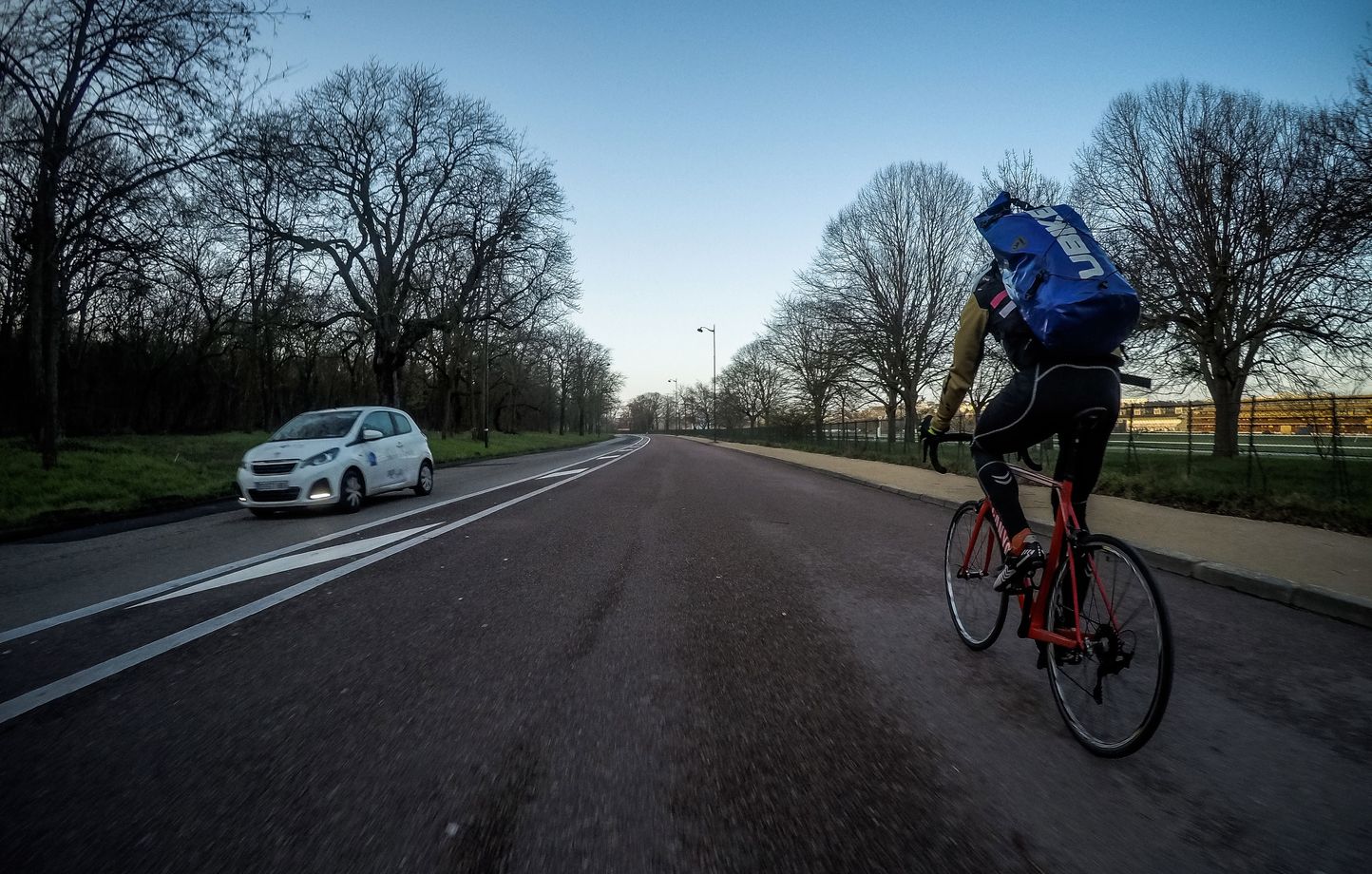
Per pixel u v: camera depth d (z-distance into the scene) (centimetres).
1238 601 506
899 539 762
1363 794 238
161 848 204
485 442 3603
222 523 941
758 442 5741
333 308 3033
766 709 304
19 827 216
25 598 523
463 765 254
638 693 322
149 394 3206
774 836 210
